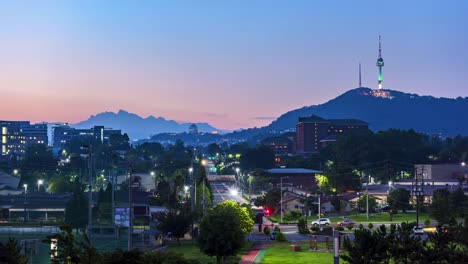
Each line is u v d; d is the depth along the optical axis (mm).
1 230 122750
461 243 63562
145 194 173625
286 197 178500
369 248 58625
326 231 106000
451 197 152875
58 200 164625
